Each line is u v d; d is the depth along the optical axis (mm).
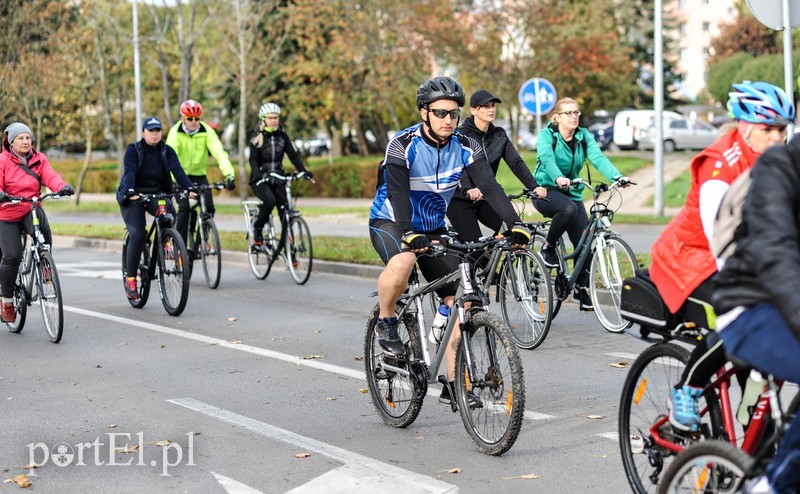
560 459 9211
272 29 60312
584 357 13891
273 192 22719
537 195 14797
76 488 8688
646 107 104625
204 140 21969
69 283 23531
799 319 5012
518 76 55938
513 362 8953
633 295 7441
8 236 16328
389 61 58094
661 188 37281
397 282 9789
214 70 72625
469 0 55344
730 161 6602
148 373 13508
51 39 54438
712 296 6043
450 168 9938
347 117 77375
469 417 9609
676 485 6469
